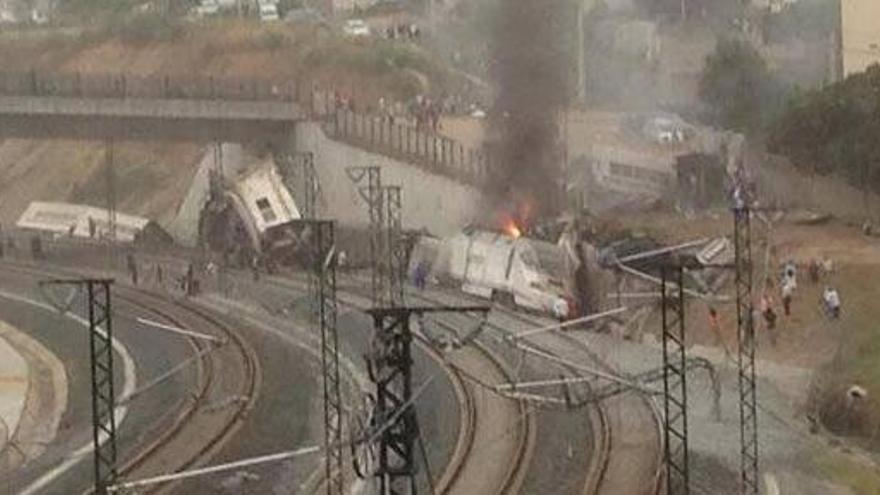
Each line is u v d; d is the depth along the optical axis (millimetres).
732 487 114625
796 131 190625
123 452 133750
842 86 190750
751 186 186875
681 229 180750
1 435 143375
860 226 179750
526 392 146250
